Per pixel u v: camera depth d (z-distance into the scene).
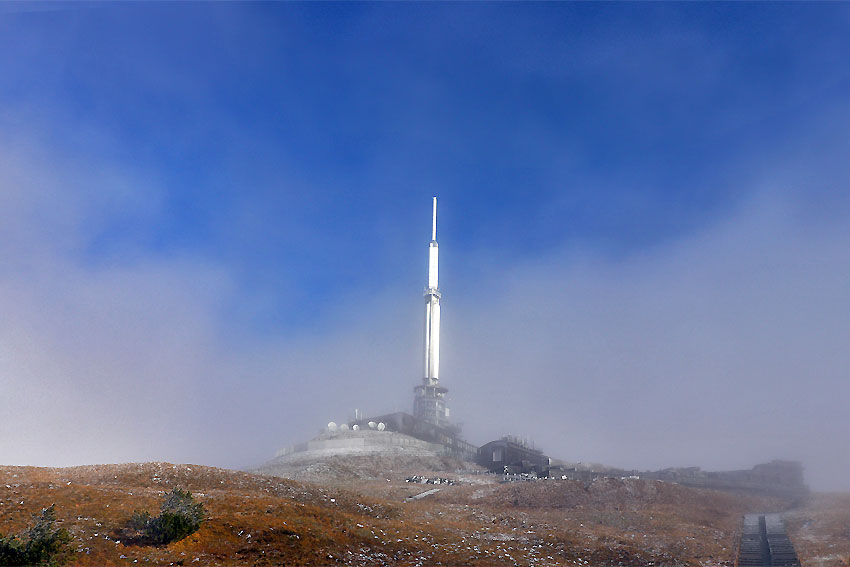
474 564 52.22
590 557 58.38
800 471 126.50
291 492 69.38
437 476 121.12
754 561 58.62
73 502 49.41
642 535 70.12
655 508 87.25
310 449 154.62
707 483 121.44
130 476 67.50
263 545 47.28
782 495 111.69
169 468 71.88
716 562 58.72
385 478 120.25
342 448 150.62
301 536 50.53
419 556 52.53
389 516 67.88
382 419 173.38
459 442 178.50
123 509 49.00
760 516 85.00
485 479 116.81
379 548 52.72
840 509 82.81
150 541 44.41
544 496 91.75
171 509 47.03
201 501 54.53
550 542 61.62
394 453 147.00
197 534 46.59
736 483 121.75
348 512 66.56
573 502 89.81
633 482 96.81
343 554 49.47
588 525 74.75
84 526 44.44
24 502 47.59
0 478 56.62
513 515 77.88
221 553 44.94
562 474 120.38
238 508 54.31
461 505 87.31
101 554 40.38
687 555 61.94
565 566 54.34
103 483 64.50
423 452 152.25
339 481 114.50
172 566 40.97
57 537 39.47
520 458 154.88
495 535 62.81
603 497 92.19
